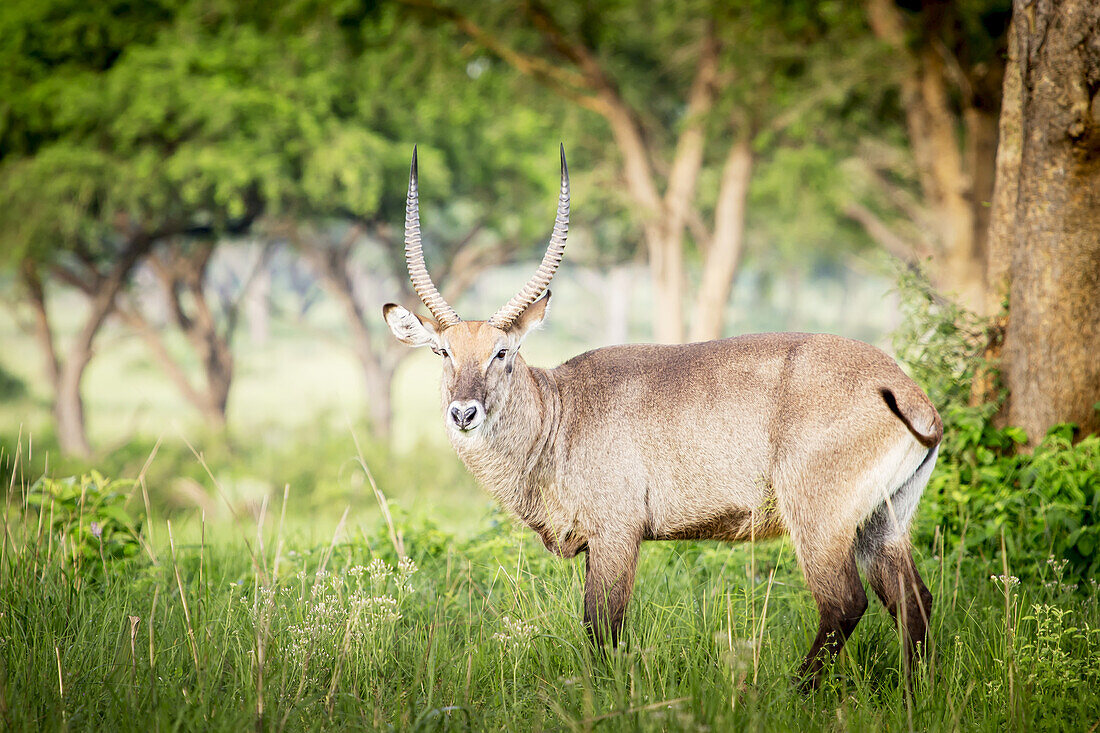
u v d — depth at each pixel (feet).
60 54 89.56
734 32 80.28
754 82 85.76
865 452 24.23
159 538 41.16
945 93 76.07
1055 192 31.07
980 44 67.31
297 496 82.38
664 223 99.86
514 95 98.17
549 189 104.06
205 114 85.71
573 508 26.27
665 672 23.53
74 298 309.83
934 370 35.24
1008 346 33.19
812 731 21.01
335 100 95.86
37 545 28.07
